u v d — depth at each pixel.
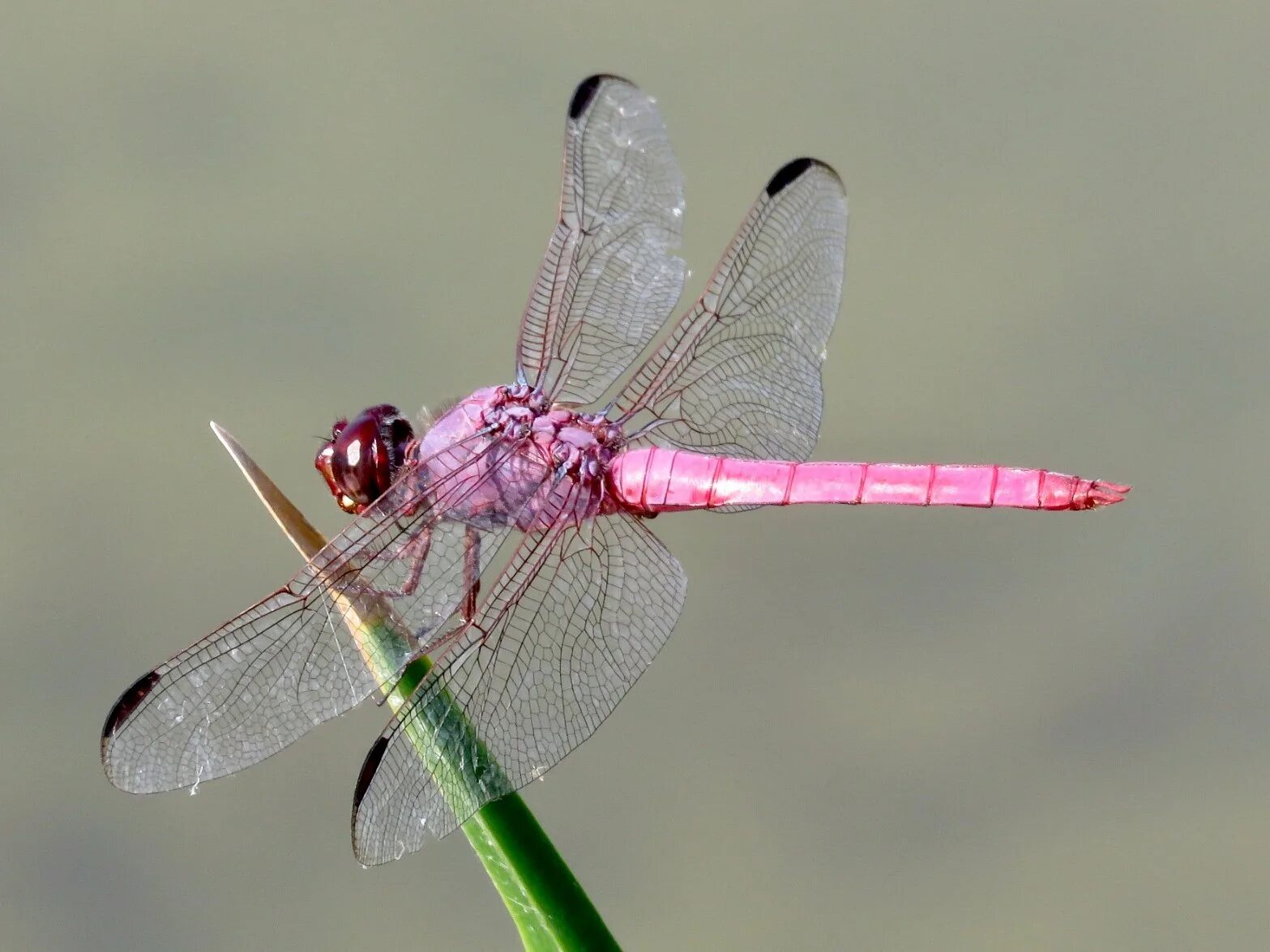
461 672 0.89
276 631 0.89
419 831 0.88
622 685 0.90
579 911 0.88
